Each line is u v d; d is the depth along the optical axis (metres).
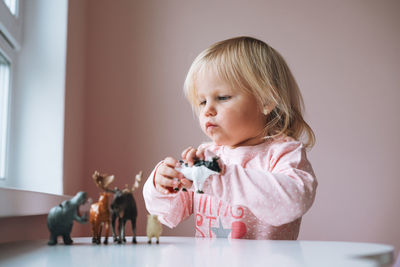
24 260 0.50
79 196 0.66
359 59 2.07
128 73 1.95
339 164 2.01
